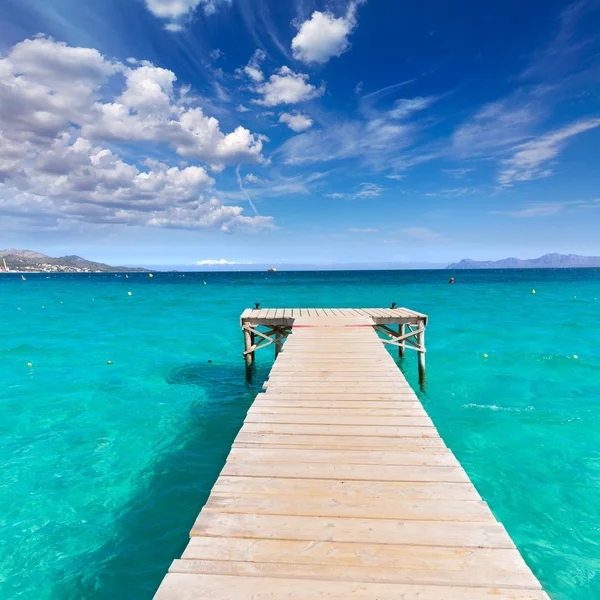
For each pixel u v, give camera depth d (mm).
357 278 114250
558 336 20875
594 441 9102
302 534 3393
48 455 8805
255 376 14961
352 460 4695
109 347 19562
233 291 58344
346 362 9133
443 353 17406
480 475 7801
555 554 5836
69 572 5570
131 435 9828
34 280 108438
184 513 6836
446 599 2723
